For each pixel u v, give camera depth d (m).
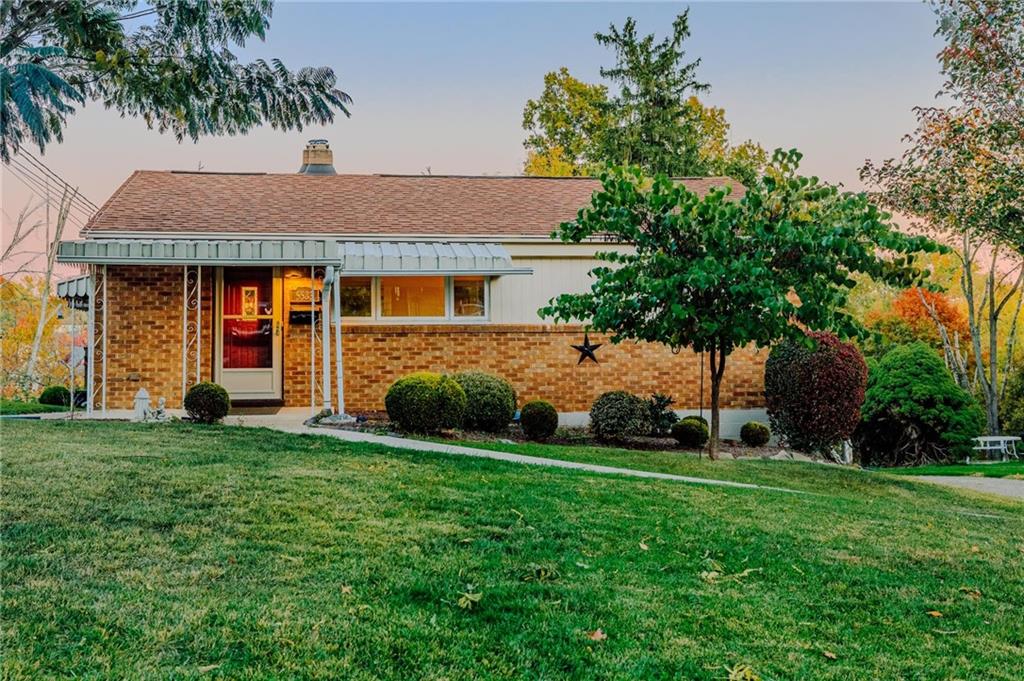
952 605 5.97
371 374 16.11
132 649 4.24
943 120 20.52
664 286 11.59
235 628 4.57
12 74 5.58
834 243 10.97
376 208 18.12
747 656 4.75
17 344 31.91
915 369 23.50
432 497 7.92
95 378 15.01
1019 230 19.03
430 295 16.67
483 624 4.93
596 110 38.88
